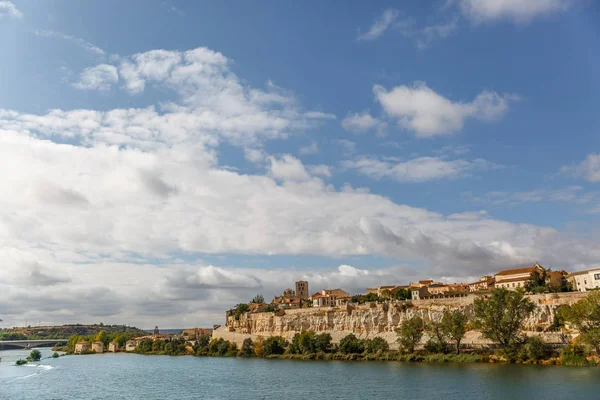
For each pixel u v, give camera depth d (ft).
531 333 521.24
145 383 496.23
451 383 386.93
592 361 430.61
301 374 500.33
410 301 652.48
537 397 315.78
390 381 416.67
